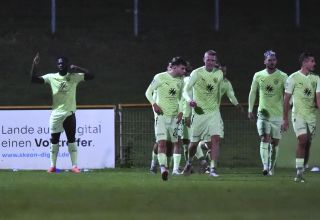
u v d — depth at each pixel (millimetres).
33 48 98938
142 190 30797
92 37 102375
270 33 104875
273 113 43781
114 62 97125
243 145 53469
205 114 39719
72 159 46344
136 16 102875
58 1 111750
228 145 53562
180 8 112125
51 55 97875
